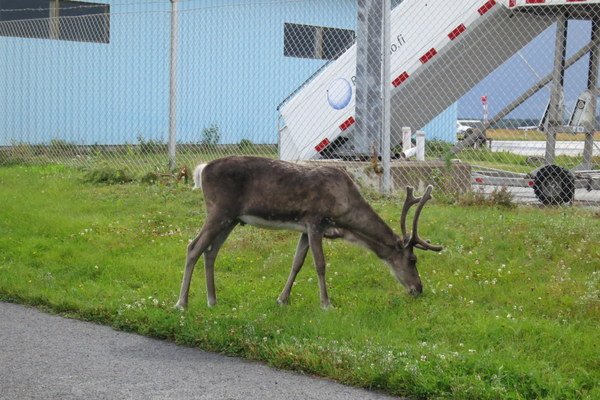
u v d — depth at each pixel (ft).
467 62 75.41
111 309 40.27
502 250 50.26
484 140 81.97
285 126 81.00
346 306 41.11
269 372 32.53
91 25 111.65
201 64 116.06
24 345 35.83
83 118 110.83
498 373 30.48
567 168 74.08
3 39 105.50
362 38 70.28
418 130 79.20
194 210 63.67
